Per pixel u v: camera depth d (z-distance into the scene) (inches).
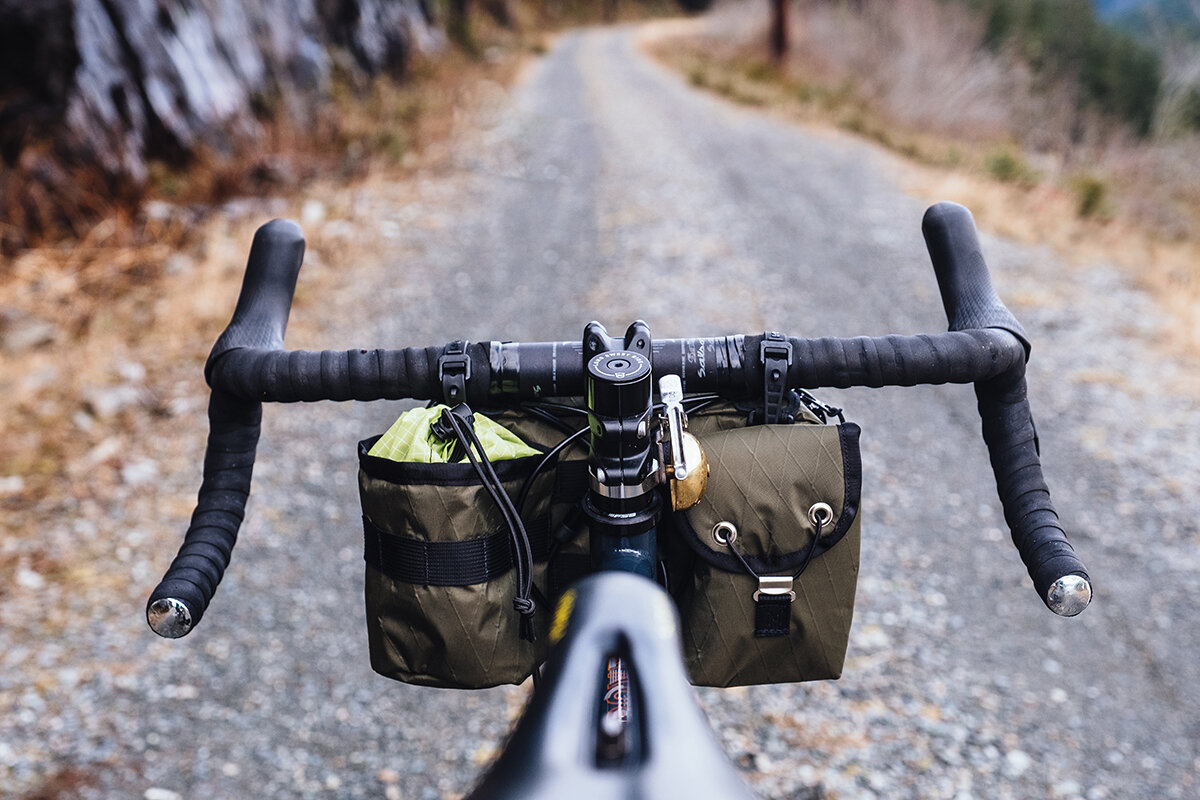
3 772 109.1
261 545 153.6
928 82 660.7
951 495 169.8
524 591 38.9
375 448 41.8
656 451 36.8
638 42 1353.3
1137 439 187.2
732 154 448.1
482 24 1016.9
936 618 139.0
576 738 14.1
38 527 153.4
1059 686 126.6
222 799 108.1
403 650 41.3
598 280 266.5
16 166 258.5
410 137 422.6
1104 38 995.9
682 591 41.9
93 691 122.2
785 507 39.8
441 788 111.3
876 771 111.7
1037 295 263.1
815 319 241.0
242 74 372.2
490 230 316.5
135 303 232.5
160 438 181.3
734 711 121.3
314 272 263.4
